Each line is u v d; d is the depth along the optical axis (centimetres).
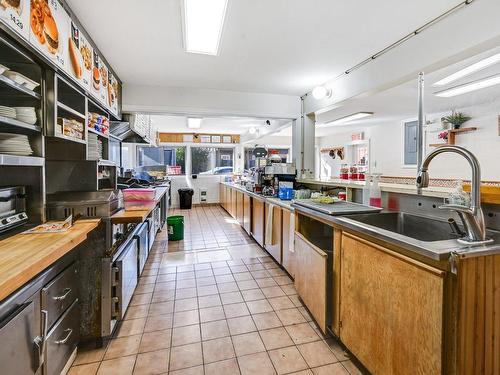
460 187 157
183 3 167
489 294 110
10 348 95
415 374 116
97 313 178
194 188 833
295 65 272
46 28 146
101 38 214
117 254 194
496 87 313
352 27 198
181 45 227
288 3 169
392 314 129
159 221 492
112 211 195
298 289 238
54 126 164
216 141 831
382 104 404
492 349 112
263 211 376
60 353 144
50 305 131
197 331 197
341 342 178
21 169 165
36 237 139
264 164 423
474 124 397
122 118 353
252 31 204
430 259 112
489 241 118
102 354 173
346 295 167
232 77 309
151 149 802
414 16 183
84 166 237
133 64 269
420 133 205
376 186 224
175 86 343
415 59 205
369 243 145
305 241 218
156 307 231
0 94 153
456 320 103
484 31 159
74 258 168
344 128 650
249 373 157
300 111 390
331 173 774
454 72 263
